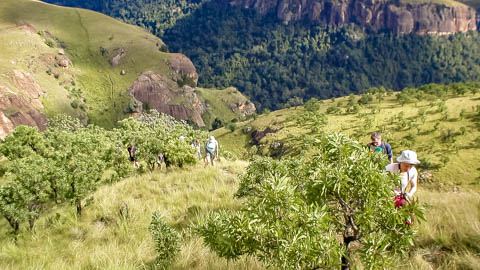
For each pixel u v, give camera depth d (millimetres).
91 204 9469
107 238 6855
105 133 34188
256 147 132125
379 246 2678
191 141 20125
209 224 3262
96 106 184875
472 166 82812
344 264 2859
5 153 25547
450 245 4250
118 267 4758
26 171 8703
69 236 7414
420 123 114625
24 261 5859
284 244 2398
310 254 2410
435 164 87625
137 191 10430
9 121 125438
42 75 171500
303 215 2477
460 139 97750
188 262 4797
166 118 115750
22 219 8234
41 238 7547
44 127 140750
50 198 9750
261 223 2574
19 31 190750
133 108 191375
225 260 4551
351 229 3037
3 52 167500
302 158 5988
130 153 19234
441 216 5398
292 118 152375
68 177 8938
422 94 154500
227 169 13422
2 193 8305
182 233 6281
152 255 5664
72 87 184500
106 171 17703
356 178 2670
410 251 4305
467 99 131625
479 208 5699
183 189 10047
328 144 2811
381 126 119438
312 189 2781
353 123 129000
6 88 133000
